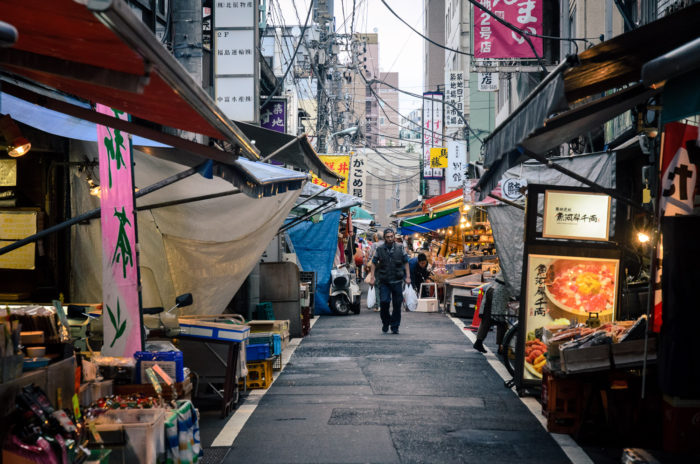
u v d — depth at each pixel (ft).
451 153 123.54
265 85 77.20
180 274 33.09
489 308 39.40
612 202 28.68
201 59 30.27
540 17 54.49
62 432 13.34
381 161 234.38
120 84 10.62
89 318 23.26
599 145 60.29
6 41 7.77
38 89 22.26
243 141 17.53
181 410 17.69
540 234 28.58
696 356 18.74
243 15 43.09
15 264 27.94
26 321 15.96
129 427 15.48
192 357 26.17
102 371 19.93
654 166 28.43
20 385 13.26
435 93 129.90
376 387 30.96
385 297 51.01
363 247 128.47
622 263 28.43
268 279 49.16
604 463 19.85
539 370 28.45
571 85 18.40
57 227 19.54
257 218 33.55
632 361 21.49
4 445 12.61
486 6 54.75
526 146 20.42
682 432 19.69
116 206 20.56
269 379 31.35
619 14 49.88
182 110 13.60
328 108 109.09
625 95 18.33
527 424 24.40
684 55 12.31
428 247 148.15
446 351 41.78
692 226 18.51
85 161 29.07
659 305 19.17
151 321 26.02
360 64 114.11
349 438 22.54
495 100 135.23
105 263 19.83
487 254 87.35
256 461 20.10
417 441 22.16
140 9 35.78
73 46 9.91
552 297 28.45
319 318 63.72
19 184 28.58
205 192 32.30
